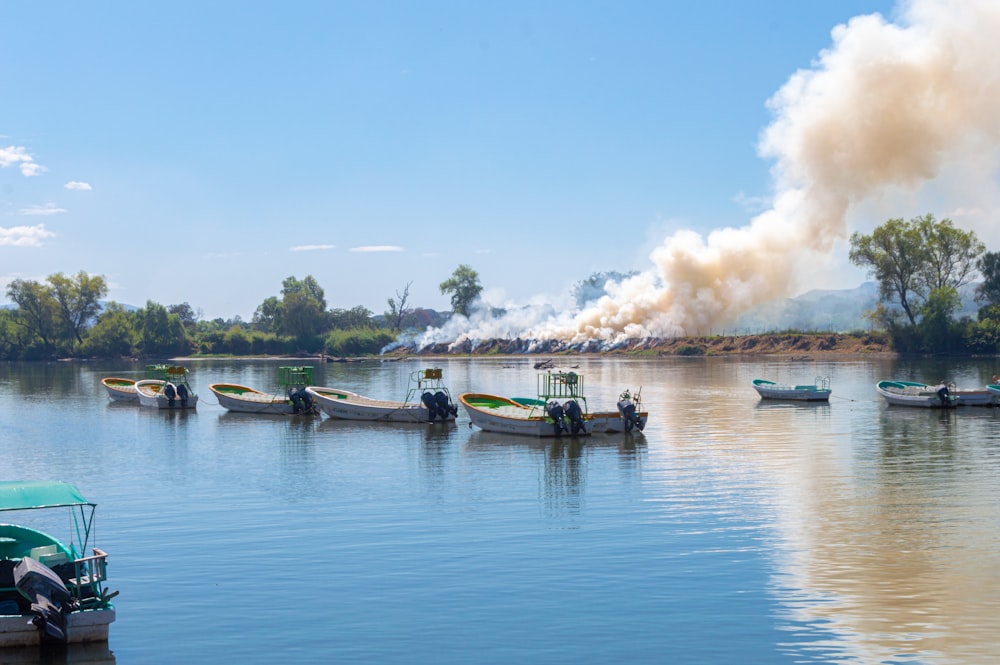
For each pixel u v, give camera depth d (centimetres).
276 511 4150
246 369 18475
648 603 2811
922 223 18925
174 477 5125
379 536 3641
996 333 18062
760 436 6444
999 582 2969
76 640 2553
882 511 3969
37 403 10244
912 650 2444
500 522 3853
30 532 2920
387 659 2444
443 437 6662
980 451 5622
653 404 8906
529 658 2433
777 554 3312
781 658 2406
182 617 2758
